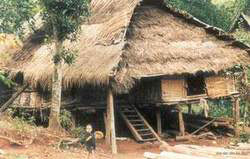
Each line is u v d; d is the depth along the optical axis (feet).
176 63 63.41
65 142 49.11
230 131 71.51
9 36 59.72
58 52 54.08
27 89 73.41
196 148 47.37
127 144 61.26
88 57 60.59
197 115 76.54
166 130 71.51
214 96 68.90
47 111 70.28
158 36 66.74
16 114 74.64
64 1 52.60
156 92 64.59
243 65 70.03
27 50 76.43
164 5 69.05
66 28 54.03
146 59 61.26
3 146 44.01
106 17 68.85
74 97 66.90
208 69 65.05
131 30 64.34
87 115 69.41
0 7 55.72
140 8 67.62
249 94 70.13
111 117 55.47
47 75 64.13
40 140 47.93
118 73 55.31
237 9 149.59
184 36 69.56
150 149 58.13
